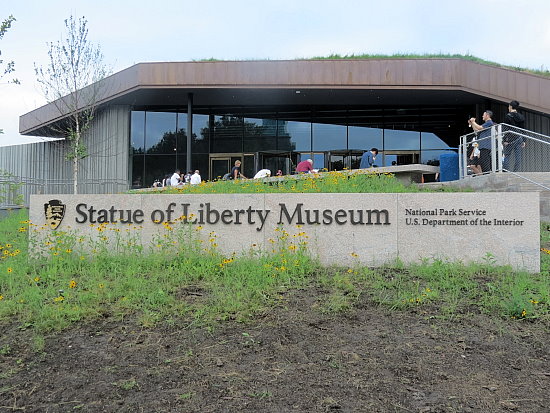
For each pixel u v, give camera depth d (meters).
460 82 21.19
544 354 4.14
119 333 4.55
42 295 5.46
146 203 7.61
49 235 7.56
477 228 6.87
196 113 26.41
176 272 6.27
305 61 21.92
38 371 3.93
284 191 9.78
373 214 7.11
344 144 25.88
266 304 5.16
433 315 4.88
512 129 11.95
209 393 3.58
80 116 22.22
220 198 7.45
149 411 3.39
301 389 3.62
